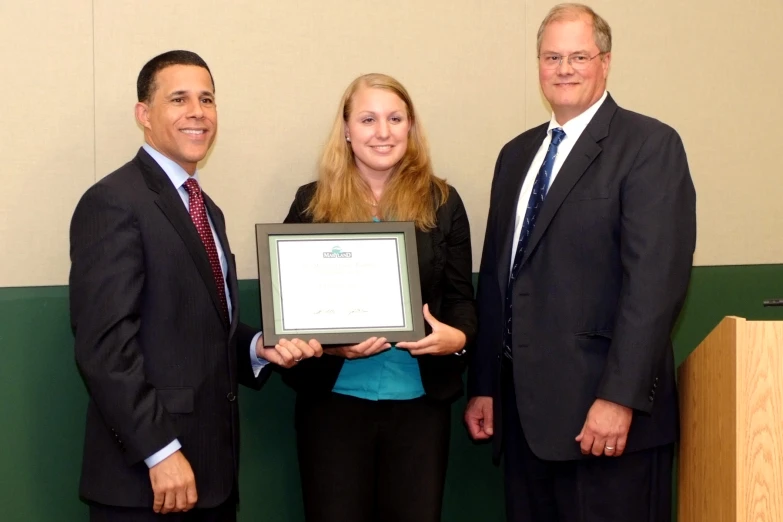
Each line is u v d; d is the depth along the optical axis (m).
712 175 3.67
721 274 3.67
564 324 2.40
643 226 2.29
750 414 2.05
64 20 2.78
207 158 2.98
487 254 2.72
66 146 2.79
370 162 2.54
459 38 3.30
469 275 2.68
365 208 2.60
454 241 2.65
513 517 2.64
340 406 2.47
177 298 2.17
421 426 2.48
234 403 2.29
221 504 2.26
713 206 3.68
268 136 3.05
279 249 2.42
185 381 2.17
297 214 2.67
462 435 3.33
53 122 2.78
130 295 2.08
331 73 3.12
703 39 3.64
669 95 3.61
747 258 3.72
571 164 2.43
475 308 2.67
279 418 3.10
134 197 2.15
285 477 3.11
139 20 2.86
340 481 2.42
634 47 3.55
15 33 2.72
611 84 3.53
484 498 3.37
